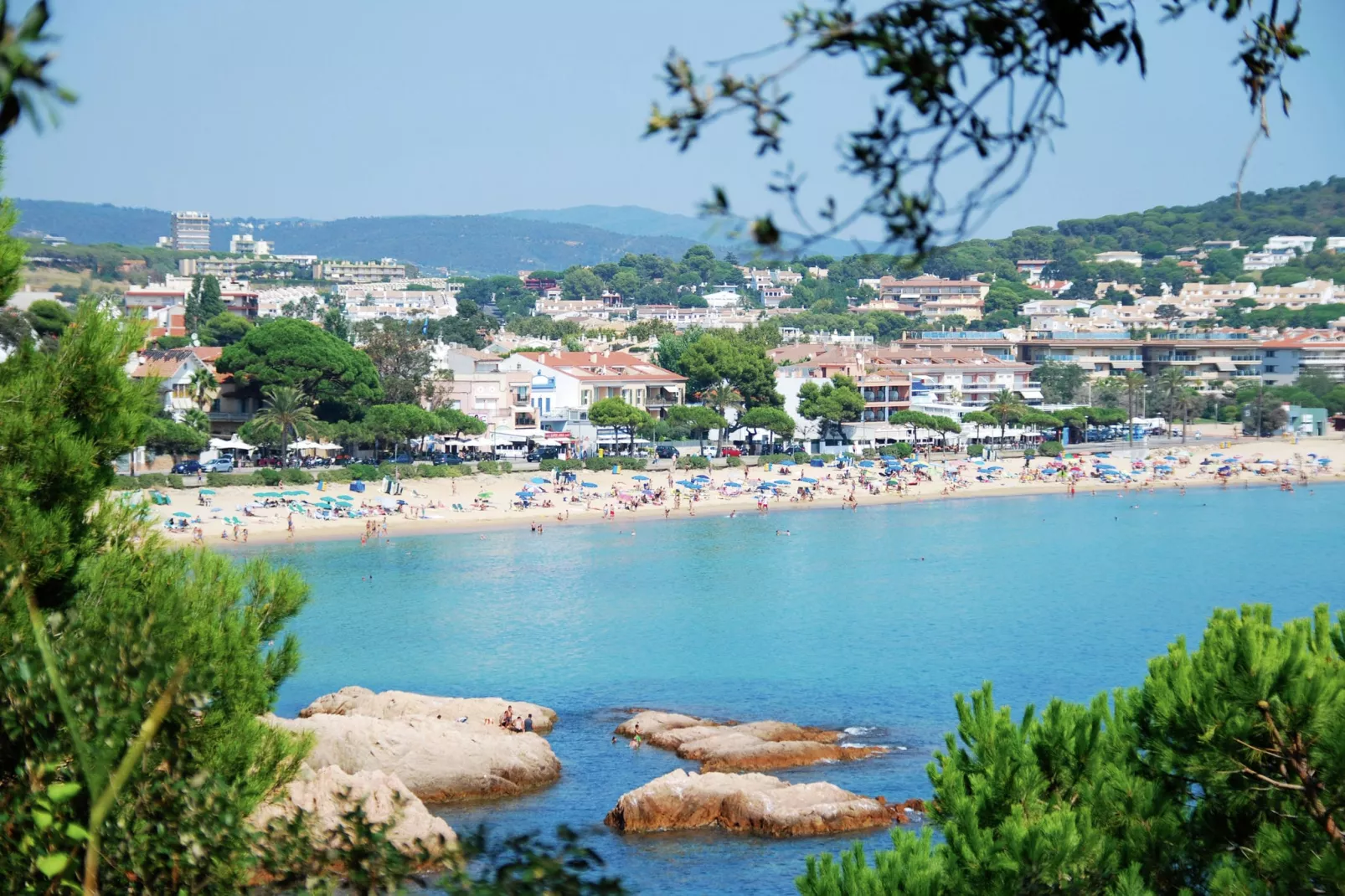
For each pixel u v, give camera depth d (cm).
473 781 5678
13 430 2028
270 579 2288
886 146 731
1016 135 746
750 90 711
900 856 2172
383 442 16725
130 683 1531
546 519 14638
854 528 14738
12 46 639
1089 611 9962
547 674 7925
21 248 2044
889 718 6931
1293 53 864
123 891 1435
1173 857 2003
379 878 1426
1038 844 1955
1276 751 1945
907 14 740
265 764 2089
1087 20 756
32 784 1413
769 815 5197
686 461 17888
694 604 10156
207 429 15150
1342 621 2253
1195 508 16800
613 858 4928
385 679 7756
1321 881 1827
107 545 2131
